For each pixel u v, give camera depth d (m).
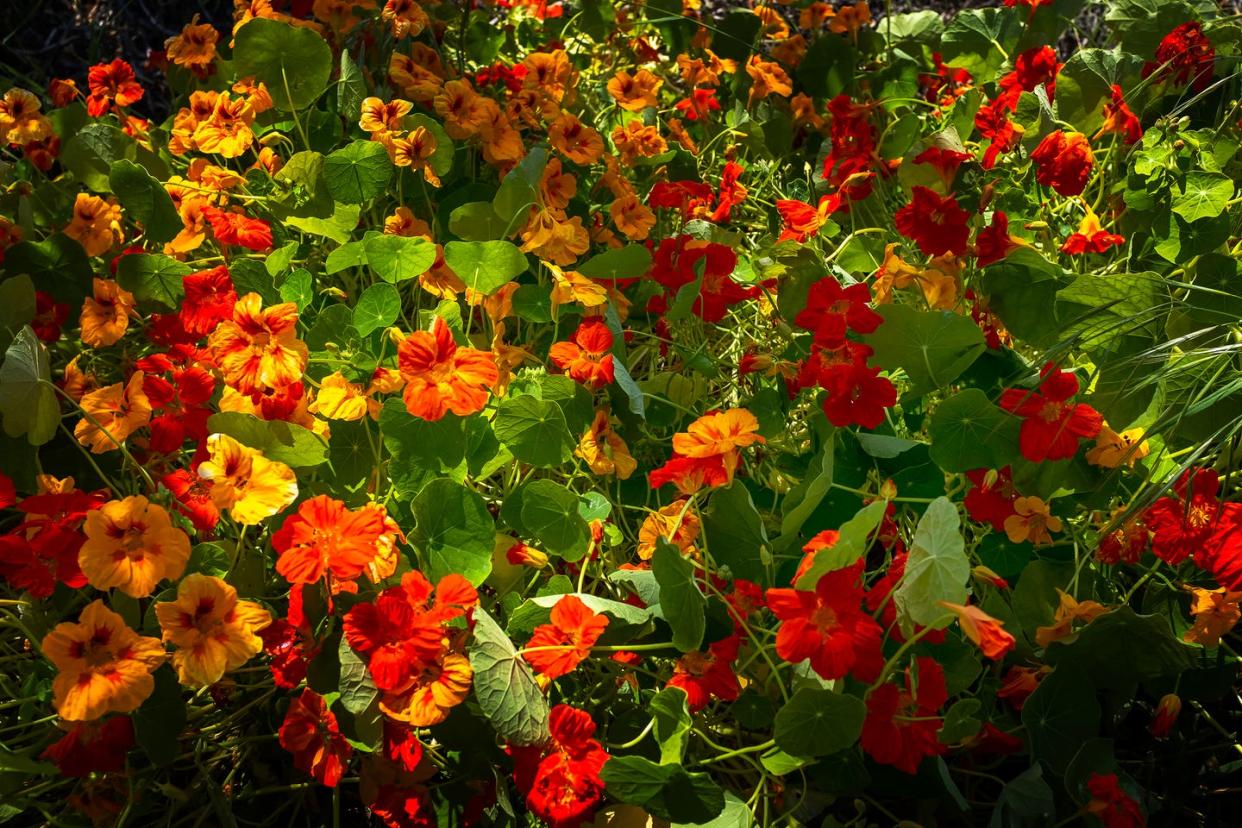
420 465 2.23
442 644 1.85
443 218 3.07
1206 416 2.34
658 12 4.26
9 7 4.53
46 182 3.17
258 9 3.13
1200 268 2.67
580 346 2.31
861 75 4.09
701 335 2.87
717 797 1.85
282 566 1.84
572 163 3.49
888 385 2.19
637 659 2.19
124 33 4.63
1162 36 3.66
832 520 2.29
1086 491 2.31
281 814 2.27
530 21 4.43
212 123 2.72
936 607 1.72
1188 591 2.23
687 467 2.07
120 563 1.81
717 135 3.90
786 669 2.05
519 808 2.22
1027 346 2.74
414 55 3.43
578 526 2.18
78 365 2.88
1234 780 2.31
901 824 1.98
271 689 2.25
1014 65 4.02
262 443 2.14
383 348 2.28
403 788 2.04
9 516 2.56
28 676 2.28
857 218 3.30
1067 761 2.08
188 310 2.35
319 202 2.67
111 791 2.09
